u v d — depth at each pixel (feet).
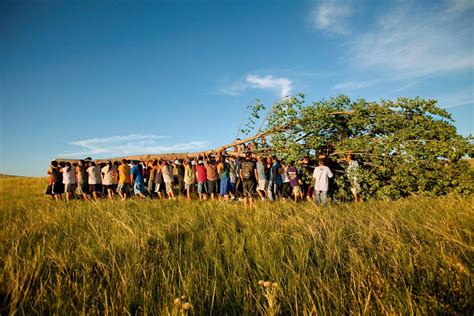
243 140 40.06
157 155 48.26
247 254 14.42
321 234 16.90
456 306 9.16
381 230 16.75
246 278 11.62
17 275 10.93
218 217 22.07
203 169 36.01
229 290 10.65
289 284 10.54
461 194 27.35
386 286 10.11
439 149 28.55
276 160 35.37
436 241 14.29
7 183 66.59
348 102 35.42
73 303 9.95
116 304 9.59
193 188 40.88
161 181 39.11
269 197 33.96
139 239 16.20
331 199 32.55
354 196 31.55
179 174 41.34
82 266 13.12
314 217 21.25
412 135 30.17
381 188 30.50
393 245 14.32
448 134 29.40
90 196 41.01
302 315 9.14
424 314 8.52
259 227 18.71
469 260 11.85
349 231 17.94
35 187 58.29
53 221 22.21
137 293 10.39
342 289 10.23
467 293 9.62
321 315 8.74
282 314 9.27
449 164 28.99
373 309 8.93
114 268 12.53
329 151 35.40
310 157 35.27
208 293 10.34
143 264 12.86
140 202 32.81
